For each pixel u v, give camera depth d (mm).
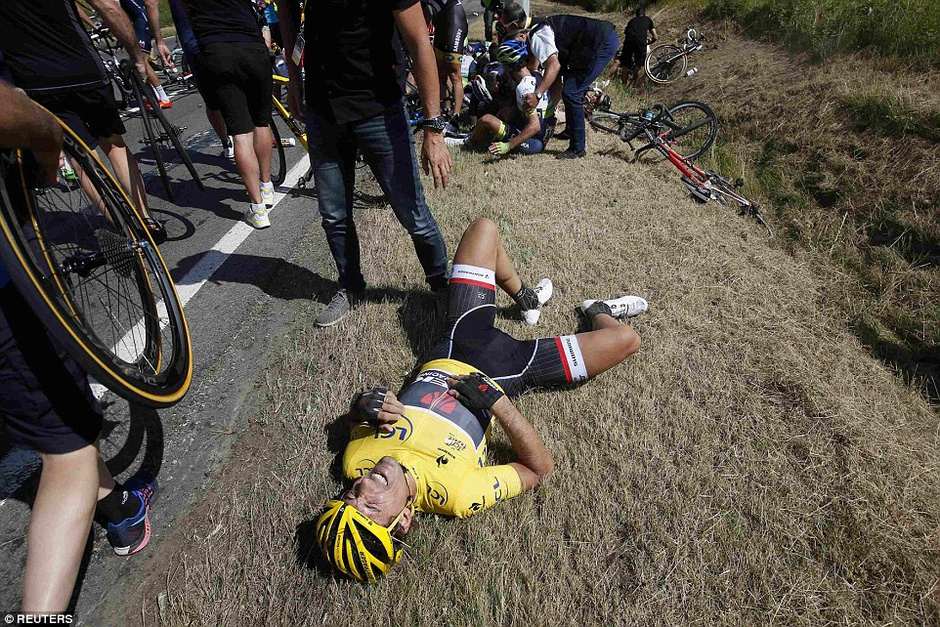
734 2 10703
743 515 2332
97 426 1874
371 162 2984
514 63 5727
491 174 5551
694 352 3182
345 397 2902
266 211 4648
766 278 4059
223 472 2594
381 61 2691
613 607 2018
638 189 5367
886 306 3984
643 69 10281
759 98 7254
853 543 2195
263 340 3389
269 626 2012
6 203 1666
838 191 5363
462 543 2242
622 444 2607
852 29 7316
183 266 4117
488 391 2332
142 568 2227
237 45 3963
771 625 1965
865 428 2719
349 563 1958
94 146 3701
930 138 5078
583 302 3547
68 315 1730
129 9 9164
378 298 3619
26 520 2340
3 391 1669
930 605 2010
